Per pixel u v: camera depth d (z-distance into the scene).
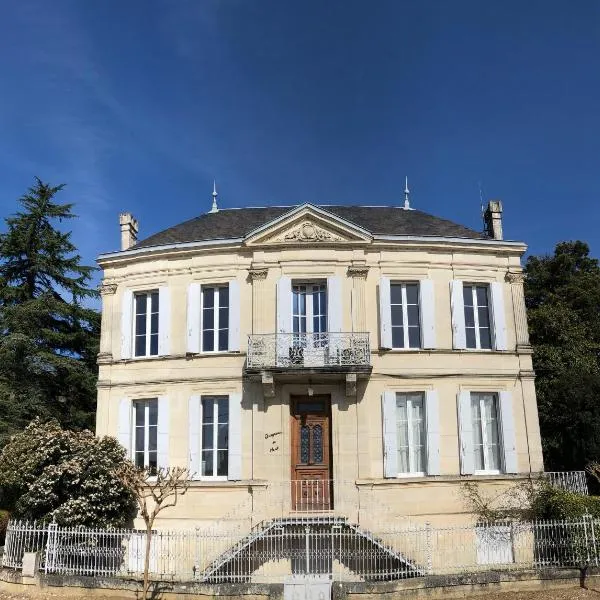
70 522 15.82
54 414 25.22
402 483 17.66
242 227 20.92
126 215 21.83
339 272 18.92
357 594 12.84
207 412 18.69
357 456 17.66
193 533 15.54
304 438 18.14
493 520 17.27
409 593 13.05
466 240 19.45
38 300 26.11
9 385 24.45
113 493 16.59
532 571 13.73
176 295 19.41
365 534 15.61
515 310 19.59
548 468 22.36
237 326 18.72
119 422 18.92
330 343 18.06
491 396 19.17
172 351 18.98
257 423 17.89
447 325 19.08
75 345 28.06
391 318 19.05
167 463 18.22
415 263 19.27
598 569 14.02
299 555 16.02
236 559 15.96
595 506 15.75
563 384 22.03
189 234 20.88
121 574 15.21
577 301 28.62
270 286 18.83
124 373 19.28
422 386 18.47
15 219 27.81
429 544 15.10
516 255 19.95
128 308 19.73
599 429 20.70
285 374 17.39
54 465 16.66
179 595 13.23
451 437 18.30
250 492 17.53
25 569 14.09
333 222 19.00
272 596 12.89
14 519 16.44
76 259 29.14
